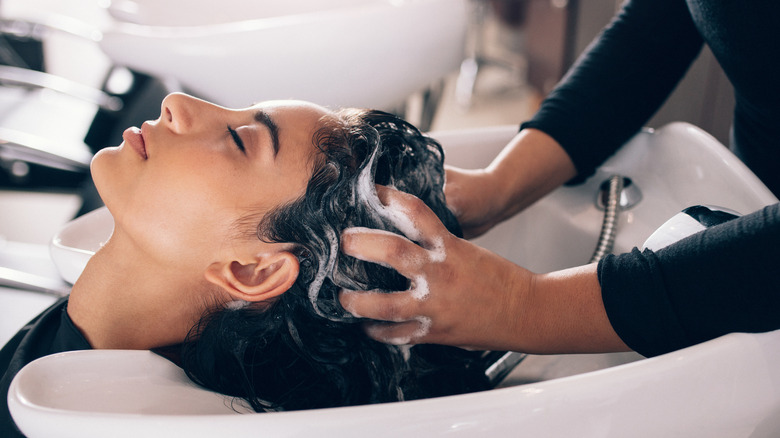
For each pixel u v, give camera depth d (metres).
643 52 0.77
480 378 0.71
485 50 3.28
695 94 1.21
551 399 0.41
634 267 0.49
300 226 0.59
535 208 0.86
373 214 0.57
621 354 0.70
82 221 0.77
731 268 0.45
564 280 0.53
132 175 0.61
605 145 0.78
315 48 1.47
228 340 0.61
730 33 0.62
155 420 0.40
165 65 1.46
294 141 0.62
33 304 1.08
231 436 0.39
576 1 2.28
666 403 0.43
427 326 0.54
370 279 0.60
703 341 0.48
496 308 0.52
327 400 0.63
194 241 0.60
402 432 0.39
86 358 0.49
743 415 0.46
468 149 0.88
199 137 0.61
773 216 0.45
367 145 0.62
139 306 0.63
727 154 0.74
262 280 0.60
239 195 0.60
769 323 0.45
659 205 0.78
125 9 2.09
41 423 0.41
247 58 1.45
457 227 0.70
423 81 1.70
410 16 1.53
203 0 2.07
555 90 0.80
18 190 1.73
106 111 1.62
